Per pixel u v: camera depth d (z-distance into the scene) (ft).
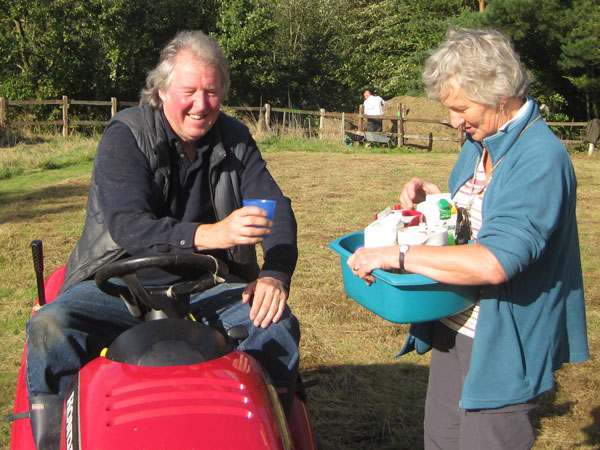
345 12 108.27
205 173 8.61
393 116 64.08
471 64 6.64
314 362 13.98
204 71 7.97
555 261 6.91
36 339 6.89
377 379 13.32
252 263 9.18
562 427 11.61
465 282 6.46
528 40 71.15
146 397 5.60
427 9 86.12
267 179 8.95
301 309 16.97
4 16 73.51
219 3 88.33
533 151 6.68
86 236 8.36
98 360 6.31
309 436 7.58
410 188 8.62
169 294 7.21
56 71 74.64
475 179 7.73
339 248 7.57
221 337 6.49
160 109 8.33
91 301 7.57
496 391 6.85
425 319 6.93
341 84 106.93
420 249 6.68
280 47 98.37
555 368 7.12
